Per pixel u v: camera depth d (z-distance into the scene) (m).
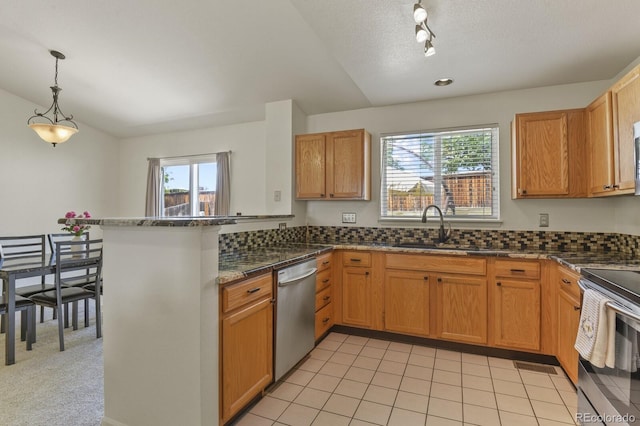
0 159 4.14
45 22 2.75
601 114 2.42
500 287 2.67
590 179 2.60
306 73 3.20
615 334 1.44
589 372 1.67
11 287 2.59
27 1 2.53
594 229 2.89
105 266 1.83
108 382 1.83
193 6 2.43
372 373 2.44
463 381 2.32
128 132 5.14
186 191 4.92
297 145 3.70
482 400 2.08
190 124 4.66
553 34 2.11
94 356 2.71
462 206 3.37
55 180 4.67
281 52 2.91
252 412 1.96
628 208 2.62
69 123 4.76
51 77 3.65
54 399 2.09
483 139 3.30
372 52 2.36
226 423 1.77
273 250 2.86
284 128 3.72
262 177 4.37
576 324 2.09
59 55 3.20
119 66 3.32
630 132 2.05
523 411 1.97
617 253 2.66
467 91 3.15
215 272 1.66
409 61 2.50
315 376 2.39
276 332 2.20
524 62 2.52
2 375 2.39
